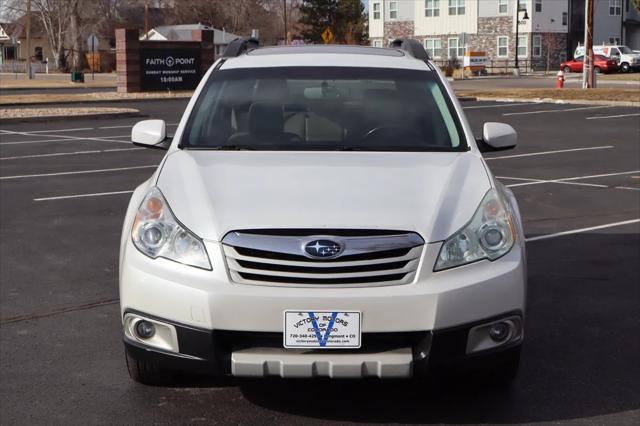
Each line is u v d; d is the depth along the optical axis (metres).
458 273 4.13
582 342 5.63
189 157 4.98
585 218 9.95
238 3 92.50
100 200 11.39
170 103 32.66
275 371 4.05
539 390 4.81
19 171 14.41
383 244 4.08
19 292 6.90
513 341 4.27
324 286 4.05
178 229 4.26
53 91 42.38
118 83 37.38
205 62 38.41
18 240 8.89
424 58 6.11
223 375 4.15
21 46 93.62
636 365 5.21
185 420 4.41
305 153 5.03
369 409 4.54
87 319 6.18
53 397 4.72
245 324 4.03
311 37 82.06
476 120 24.33
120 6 80.88
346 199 4.29
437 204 4.30
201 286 4.07
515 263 4.25
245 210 4.22
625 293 6.76
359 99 5.54
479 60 59.44
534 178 13.33
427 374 4.11
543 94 31.69
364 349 4.09
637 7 43.16
